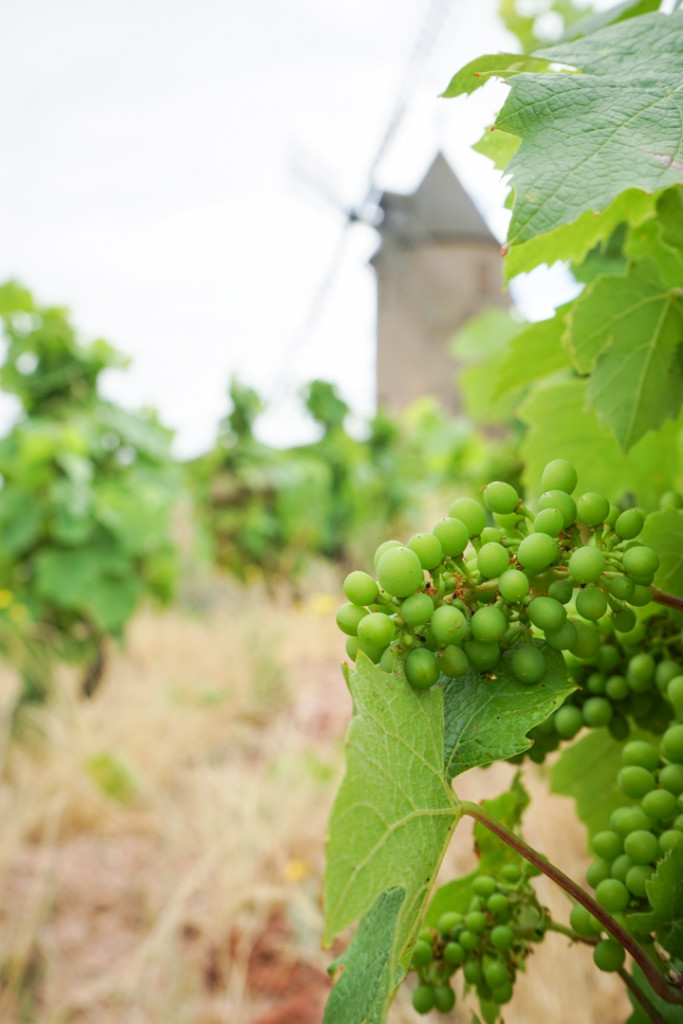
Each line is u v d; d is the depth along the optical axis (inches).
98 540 175.0
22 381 179.0
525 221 19.1
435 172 528.7
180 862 132.4
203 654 259.6
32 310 177.9
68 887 128.6
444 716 23.2
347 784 17.9
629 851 25.4
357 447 397.1
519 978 89.3
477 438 291.3
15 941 111.4
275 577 341.7
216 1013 98.8
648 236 36.3
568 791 36.0
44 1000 103.7
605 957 25.1
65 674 187.2
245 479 325.4
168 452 195.0
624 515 22.6
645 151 19.4
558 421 41.9
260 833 130.7
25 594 177.9
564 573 22.2
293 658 266.5
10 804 147.7
